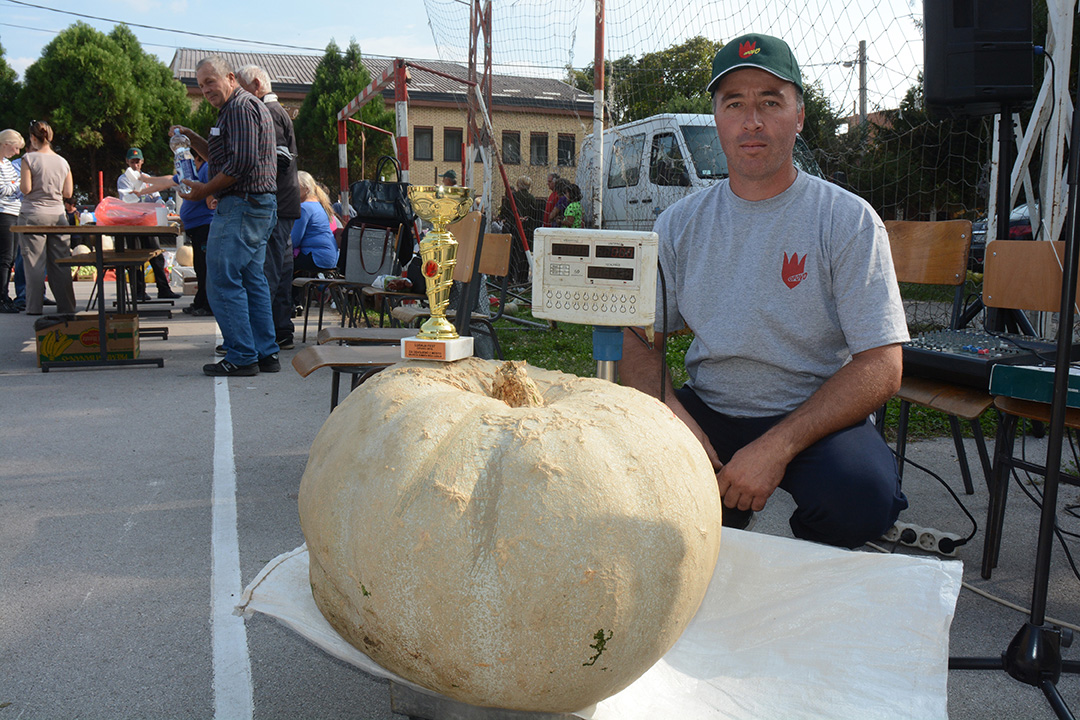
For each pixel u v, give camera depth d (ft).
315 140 74.43
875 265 6.82
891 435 14.06
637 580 3.99
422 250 5.64
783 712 4.80
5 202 28.37
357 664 4.59
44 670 6.33
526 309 31.07
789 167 7.21
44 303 29.94
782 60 6.75
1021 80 11.09
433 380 4.95
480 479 4.05
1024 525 10.07
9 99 85.46
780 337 7.22
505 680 4.01
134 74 79.56
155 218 19.30
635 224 32.24
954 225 10.94
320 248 27.09
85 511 9.78
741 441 7.45
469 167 34.30
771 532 9.87
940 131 25.61
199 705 5.96
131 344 19.31
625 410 4.58
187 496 10.39
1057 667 5.70
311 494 4.47
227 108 16.44
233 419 14.28
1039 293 9.93
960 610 7.78
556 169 43.78
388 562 3.99
